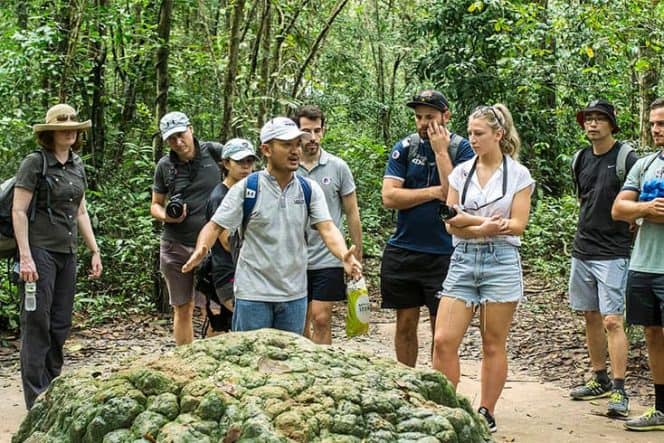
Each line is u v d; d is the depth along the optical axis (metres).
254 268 4.10
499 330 4.52
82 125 4.95
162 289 8.59
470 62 12.80
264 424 2.32
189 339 5.84
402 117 16.92
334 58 16.31
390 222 12.84
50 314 5.05
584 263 5.40
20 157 8.61
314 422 2.36
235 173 5.11
